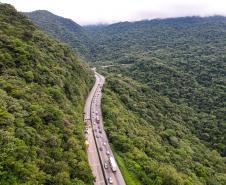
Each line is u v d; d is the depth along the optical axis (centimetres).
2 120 5459
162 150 10675
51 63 11162
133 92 17638
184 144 13200
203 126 17575
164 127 14762
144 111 15175
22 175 4597
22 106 6512
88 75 17288
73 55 16288
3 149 4728
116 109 12669
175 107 18850
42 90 8369
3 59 8462
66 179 5216
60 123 7112
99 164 7912
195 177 9844
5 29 11125
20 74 8400
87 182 5978
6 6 13312
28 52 9806
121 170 7831
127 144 9181
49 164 5353
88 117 11300
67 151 6344
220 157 13950
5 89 7006
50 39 14350
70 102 10081
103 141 9338
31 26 13450
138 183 7569
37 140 5722
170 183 7812
